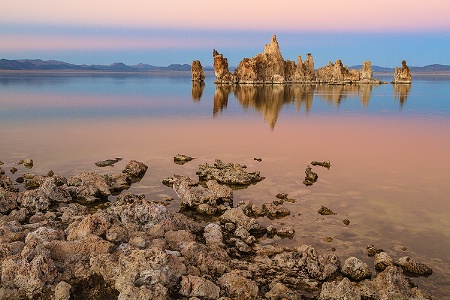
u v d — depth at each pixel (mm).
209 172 23406
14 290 10883
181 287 11133
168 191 20844
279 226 16656
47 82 135250
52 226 14977
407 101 73625
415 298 11484
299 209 18516
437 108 61719
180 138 34719
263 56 134875
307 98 78375
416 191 21031
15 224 14680
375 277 12836
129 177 22641
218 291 11188
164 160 26922
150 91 96188
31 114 49281
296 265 13289
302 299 11602
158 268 11102
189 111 55406
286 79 141500
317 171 24719
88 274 11578
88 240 12578
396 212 18156
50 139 33156
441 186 21875
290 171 24656
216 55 129750
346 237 15688
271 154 29156
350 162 26953
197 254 12922
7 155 27266
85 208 17719
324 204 19125
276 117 50062
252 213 18016
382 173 24344
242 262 13406
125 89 103125
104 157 27234
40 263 11188
